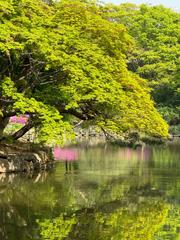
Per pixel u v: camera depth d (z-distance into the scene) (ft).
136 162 91.30
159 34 183.83
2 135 77.30
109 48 72.90
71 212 47.29
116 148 125.18
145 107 74.33
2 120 73.51
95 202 51.93
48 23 65.21
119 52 74.08
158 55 177.88
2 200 52.34
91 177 70.28
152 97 169.17
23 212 46.85
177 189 60.49
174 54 176.96
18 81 68.28
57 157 100.22
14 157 74.74
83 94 66.44
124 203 52.01
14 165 73.87
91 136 163.32
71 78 65.77
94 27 69.62
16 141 83.76
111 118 74.28
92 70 65.46
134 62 182.19
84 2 76.69
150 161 92.99
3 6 57.52
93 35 71.77
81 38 69.00
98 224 42.93
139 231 41.01
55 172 75.46
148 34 188.24
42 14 67.10
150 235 39.81
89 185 62.75
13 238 38.40
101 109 73.82
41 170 77.56
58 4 73.82
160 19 188.65
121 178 69.46
